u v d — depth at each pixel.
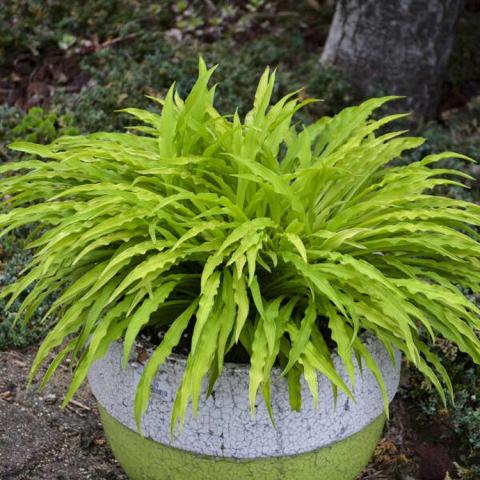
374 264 2.11
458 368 2.79
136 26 4.90
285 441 1.90
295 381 1.82
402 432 2.70
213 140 2.13
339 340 1.81
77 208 1.95
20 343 2.93
